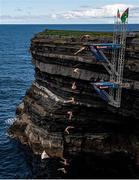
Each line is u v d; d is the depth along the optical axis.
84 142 53.66
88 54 52.34
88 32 62.34
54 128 53.66
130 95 51.00
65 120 53.56
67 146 53.50
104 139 53.66
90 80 52.34
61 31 66.56
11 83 108.75
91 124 53.81
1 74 126.25
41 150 54.44
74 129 53.72
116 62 50.84
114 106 51.94
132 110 51.47
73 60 52.72
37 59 60.50
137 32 50.12
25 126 60.75
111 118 53.44
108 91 52.38
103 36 54.44
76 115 53.62
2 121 70.00
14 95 91.56
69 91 54.16
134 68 49.34
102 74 52.00
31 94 62.62
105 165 50.50
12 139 60.44
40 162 51.81
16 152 55.22
